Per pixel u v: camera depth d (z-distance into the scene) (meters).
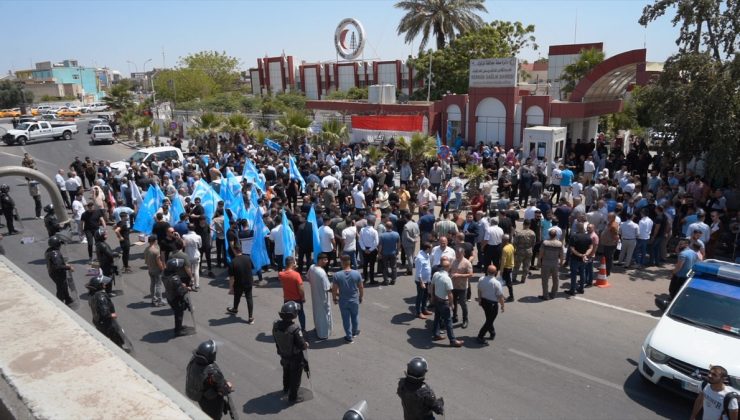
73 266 14.48
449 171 23.56
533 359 9.32
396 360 9.28
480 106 31.56
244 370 8.89
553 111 29.03
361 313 11.43
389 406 7.82
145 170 21.33
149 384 1.88
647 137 25.89
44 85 113.31
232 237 13.21
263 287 13.06
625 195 15.94
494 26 46.41
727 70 15.61
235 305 11.18
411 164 24.58
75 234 16.86
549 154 23.86
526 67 68.62
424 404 5.49
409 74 53.44
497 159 26.12
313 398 8.04
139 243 16.83
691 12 16.70
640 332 10.45
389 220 13.11
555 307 11.73
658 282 13.26
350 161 24.83
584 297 12.30
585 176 19.94
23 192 25.03
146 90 90.19
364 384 8.46
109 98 54.22
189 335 10.23
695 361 7.59
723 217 15.54
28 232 18.23
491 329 9.95
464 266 10.64
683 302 8.81
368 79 57.47
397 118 31.97
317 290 9.94
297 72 63.56
